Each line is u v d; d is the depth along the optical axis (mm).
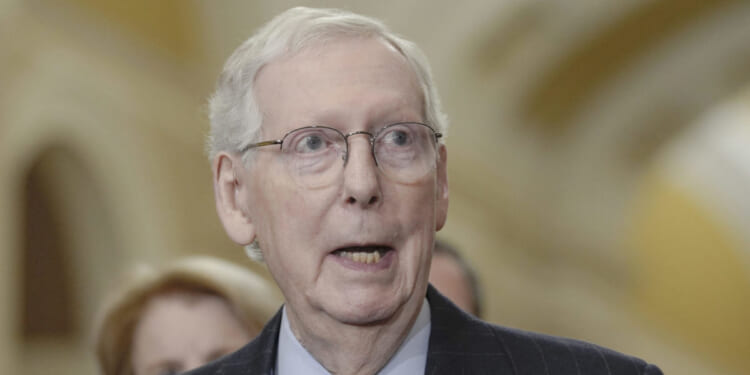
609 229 14625
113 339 3027
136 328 3020
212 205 10164
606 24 11867
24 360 9711
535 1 11047
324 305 2090
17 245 9469
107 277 9891
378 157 2109
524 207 13055
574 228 13852
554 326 13539
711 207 18906
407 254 2109
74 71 9102
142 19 9586
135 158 9547
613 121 13766
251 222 2301
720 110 16078
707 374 19266
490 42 11375
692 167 18062
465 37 11203
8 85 8688
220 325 2975
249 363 2303
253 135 2211
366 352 2139
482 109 11977
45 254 9836
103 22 9234
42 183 9500
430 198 2152
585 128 13633
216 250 10023
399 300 2094
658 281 17656
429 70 2277
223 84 2318
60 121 9039
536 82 12242
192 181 10016
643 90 13484
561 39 11805
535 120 12867
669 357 17875
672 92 13828
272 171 2156
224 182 2332
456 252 3639
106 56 9344
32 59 8820
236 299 2988
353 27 2193
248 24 9914
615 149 14203
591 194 14031
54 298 10008
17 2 8641
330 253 2104
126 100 9508
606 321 14859
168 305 3004
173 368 2965
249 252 2393
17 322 9633
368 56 2156
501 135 12453
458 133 11805
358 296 2066
